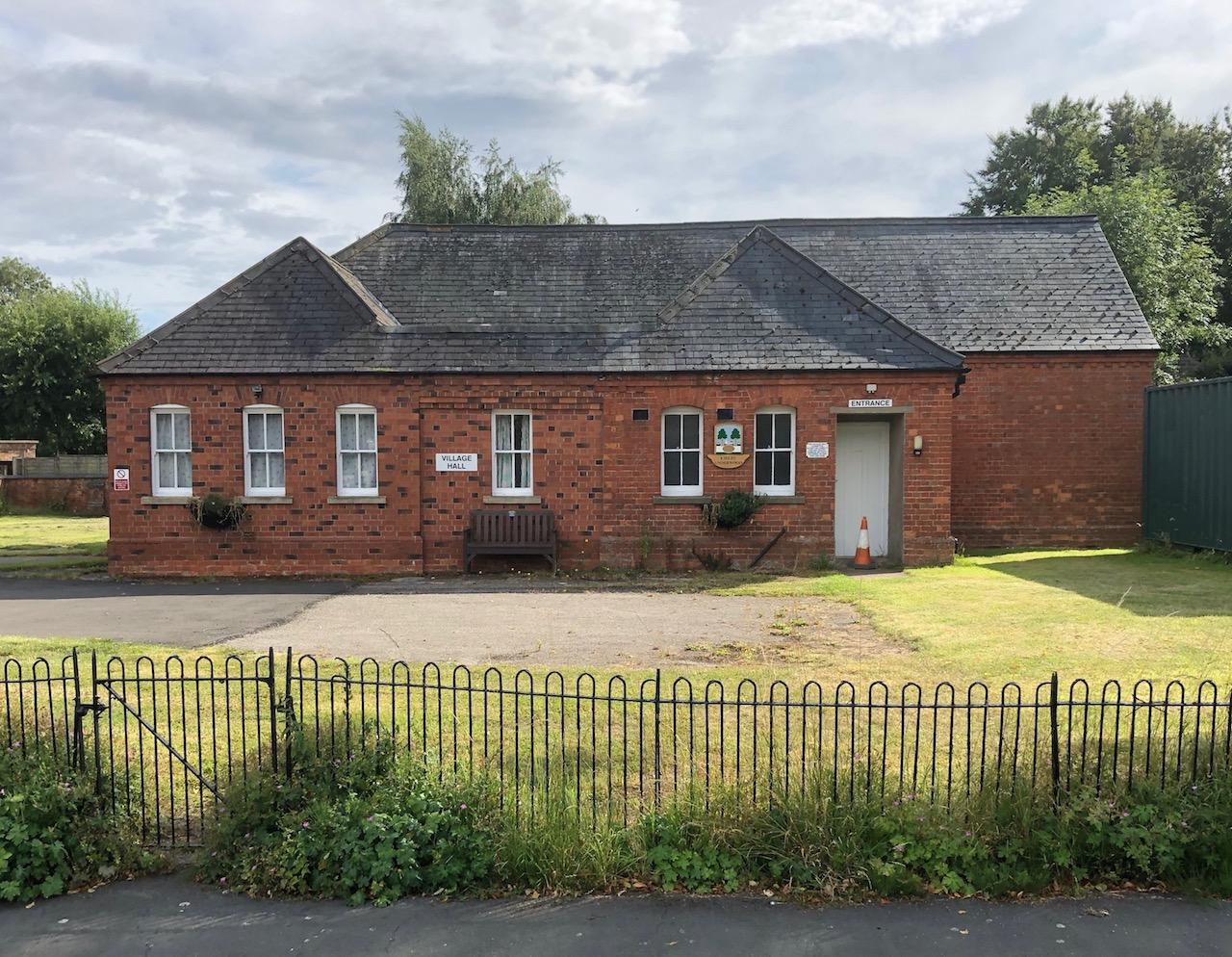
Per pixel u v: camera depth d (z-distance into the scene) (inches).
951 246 844.0
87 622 478.3
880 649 388.2
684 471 669.9
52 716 253.1
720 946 188.2
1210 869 208.1
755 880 209.6
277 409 662.5
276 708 246.5
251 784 224.7
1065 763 227.8
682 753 262.2
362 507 661.9
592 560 665.0
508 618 475.5
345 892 208.8
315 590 589.3
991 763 234.5
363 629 450.6
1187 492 677.9
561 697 229.6
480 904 205.8
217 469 661.3
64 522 1235.9
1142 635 396.8
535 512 655.8
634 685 332.2
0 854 210.8
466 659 379.6
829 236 853.2
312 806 219.3
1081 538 766.5
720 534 658.8
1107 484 765.9
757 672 349.1
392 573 662.5
